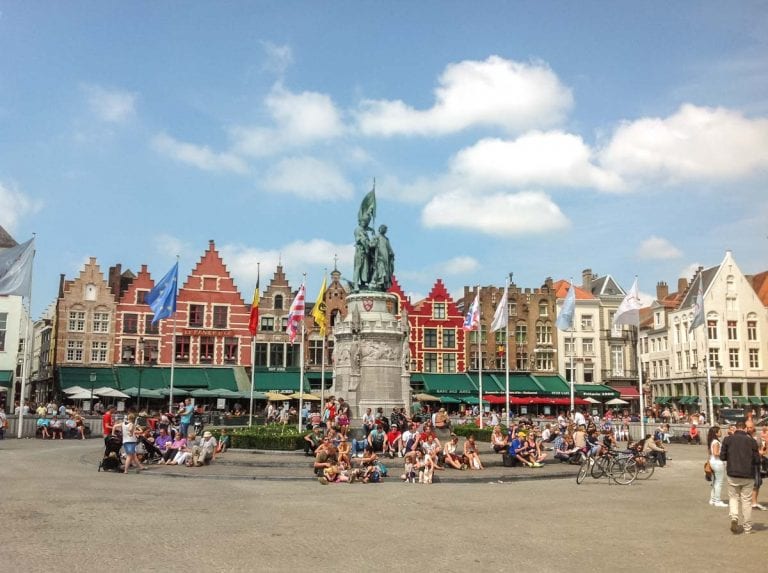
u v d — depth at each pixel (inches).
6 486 759.7
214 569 411.2
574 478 951.6
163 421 1230.9
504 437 1152.2
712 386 2736.2
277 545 479.2
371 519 592.4
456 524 574.6
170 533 514.6
